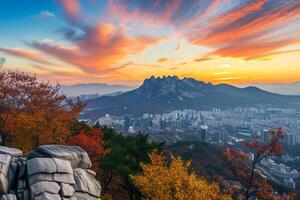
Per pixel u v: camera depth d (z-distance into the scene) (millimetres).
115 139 49688
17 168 19766
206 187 26359
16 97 39969
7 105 39562
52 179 19250
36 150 21531
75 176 20719
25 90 40094
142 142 41906
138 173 36281
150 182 27438
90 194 20688
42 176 19094
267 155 40781
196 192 25625
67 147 22938
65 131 41688
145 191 27719
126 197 47719
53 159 20078
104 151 40906
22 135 38688
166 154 43094
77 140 40094
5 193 18453
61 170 19812
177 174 26609
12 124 37969
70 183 19766
